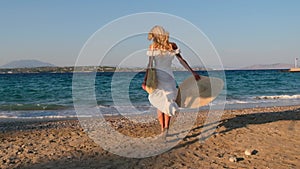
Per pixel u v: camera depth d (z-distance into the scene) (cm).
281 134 623
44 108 1460
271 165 446
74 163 470
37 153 532
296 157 480
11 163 476
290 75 5622
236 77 4762
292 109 1233
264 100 1805
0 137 688
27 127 888
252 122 757
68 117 1162
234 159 468
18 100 1914
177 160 480
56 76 4550
